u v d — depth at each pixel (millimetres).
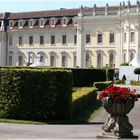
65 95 34406
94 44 147750
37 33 162500
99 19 145625
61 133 26562
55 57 159125
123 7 142875
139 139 23391
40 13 164750
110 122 23672
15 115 33844
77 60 151250
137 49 135875
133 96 23641
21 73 33812
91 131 27812
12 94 33844
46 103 33938
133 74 92250
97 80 81625
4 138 23922
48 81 34000
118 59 142500
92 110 43125
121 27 141000
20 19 166500
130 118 37344
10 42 168000
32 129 28219
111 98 23359
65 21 157375
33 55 163375
